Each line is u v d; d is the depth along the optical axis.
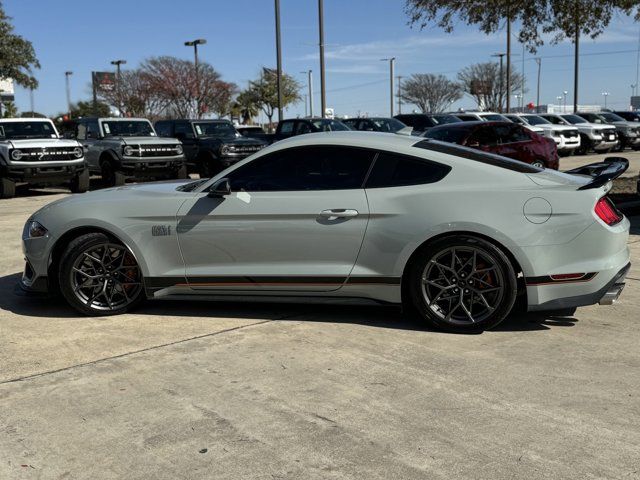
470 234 4.67
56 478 2.97
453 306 4.80
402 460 3.07
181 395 3.82
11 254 8.09
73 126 18.69
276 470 3.00
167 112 41.19
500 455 3.10
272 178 5.04
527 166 5.01
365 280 4.87
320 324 5.09
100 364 4.31
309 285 4.96
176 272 5.16
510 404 3.64
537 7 13.69
